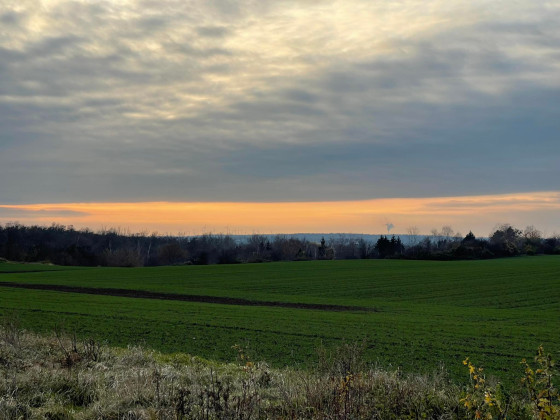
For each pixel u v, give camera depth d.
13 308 35.53
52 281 64.50
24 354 11.91
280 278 68.50
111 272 82.06
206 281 64.81
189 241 157.00
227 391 7.43
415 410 7.30
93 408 7.94
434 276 69.50
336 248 149.12
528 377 6.82
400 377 9.80
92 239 142.88
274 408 7.61
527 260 103.19
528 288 54.06
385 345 22.25
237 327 27.45
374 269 83.56
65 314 32.72
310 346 21.83
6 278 69.19
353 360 8.82
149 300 42.94
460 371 17.06
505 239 133.12
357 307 39.50
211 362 14.19
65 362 11.31
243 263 105.38
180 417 7.16
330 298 46.31
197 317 31.69
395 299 45.75
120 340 23.30
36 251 119.06
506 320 32.09
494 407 6.66
